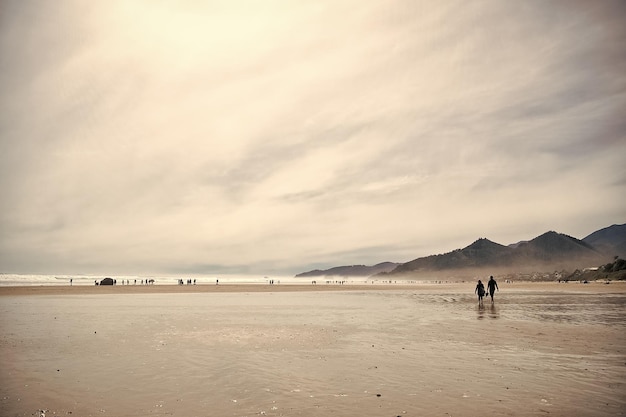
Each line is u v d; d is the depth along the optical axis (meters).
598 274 131.62
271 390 9.41
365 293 66.38
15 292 54.81
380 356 13.41
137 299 44.72
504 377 10.56
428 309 32.72
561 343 15.78
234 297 50.75
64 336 17.64
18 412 7.91
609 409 8.02
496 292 64.31
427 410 7.98
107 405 8.34
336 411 7.94
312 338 17.28
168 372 11.16
